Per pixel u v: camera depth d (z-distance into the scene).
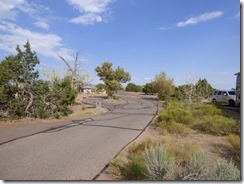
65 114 16.03
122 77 45.69
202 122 10.50
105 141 7.86
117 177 4.62
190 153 5.55
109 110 20.70
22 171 4.93
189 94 19.00
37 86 14.53
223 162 3.99
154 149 4.46
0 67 13.70
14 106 13.45
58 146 7.14
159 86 41.34
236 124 9.66
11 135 8.89
